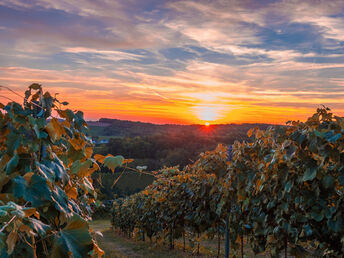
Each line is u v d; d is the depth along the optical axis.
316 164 3.51
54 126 1.86
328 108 3.47
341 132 3.26
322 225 3.84
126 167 1.87
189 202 8.70
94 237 2.02
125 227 19.34
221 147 6.47
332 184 3.44
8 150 1.71
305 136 3.47
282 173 3.91
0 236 1.03
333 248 3.81
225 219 6.82
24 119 1.79
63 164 2.15
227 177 5.80
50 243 1.52
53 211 1.63
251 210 5.02
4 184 1.58
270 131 4.54
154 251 10.90
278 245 4.26
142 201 14.47
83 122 2.17
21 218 1.15
